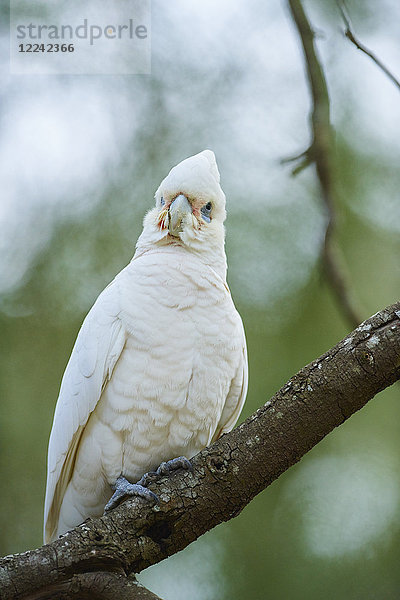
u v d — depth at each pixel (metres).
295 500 11.82
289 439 6.15
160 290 7.43
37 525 11.14
